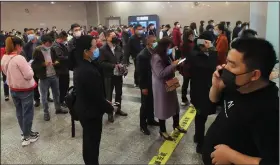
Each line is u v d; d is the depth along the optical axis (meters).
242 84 0.83
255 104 0.81
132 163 2.48
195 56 2.31
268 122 0.78
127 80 5.83
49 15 15.16
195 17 13.70
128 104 4.21
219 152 0.87
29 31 4.67
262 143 0.78
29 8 14.23
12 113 3.98
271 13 5.25
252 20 6.43
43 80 3.51
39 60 3.46
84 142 2.11
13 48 2.70
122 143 2.89
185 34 3.03
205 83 2.26
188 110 3.82
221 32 4.26
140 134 3.09
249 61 0.79
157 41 2.74
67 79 3.95
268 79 0.82
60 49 3.68
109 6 16.30
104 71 3.43
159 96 2.69
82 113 2.02
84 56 1.98
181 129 3.05
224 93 1.01
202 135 2.47
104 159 2.57
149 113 3.25
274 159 0.75
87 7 16.92
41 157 2.66
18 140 3.06
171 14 14.38
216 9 13.04
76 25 3.56
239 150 0.86
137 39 5.26
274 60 0.80
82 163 2.53
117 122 3.48
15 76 2.71
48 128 3.36
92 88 1.94
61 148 2.84
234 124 0.86
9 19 13.47
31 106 2.90
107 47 3.43
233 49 0.84
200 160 2.48
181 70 2.59
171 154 2.62
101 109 2.05
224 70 0.89
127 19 15.87
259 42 0.80
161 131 2.90
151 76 2.92
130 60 8.47
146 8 15.03
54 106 4.19
